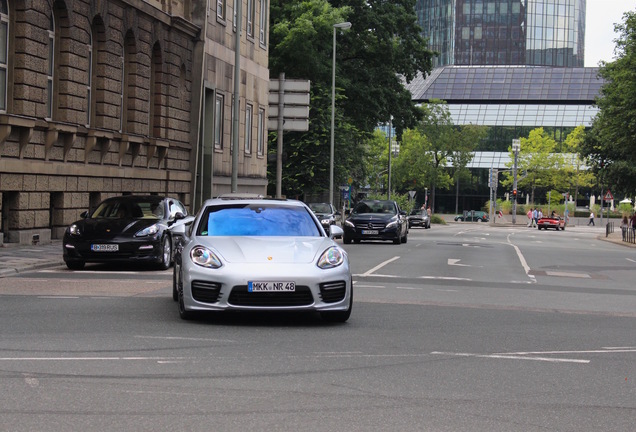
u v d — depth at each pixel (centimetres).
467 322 1232
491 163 12975
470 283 1942
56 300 1359
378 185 10069
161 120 3650
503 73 13362
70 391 706
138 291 1521
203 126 4141
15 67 2489
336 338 1032
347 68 5984
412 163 11288
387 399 706
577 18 14662
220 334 1037
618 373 858
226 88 4441
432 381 789
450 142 11331
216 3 4256
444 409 676
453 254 3167
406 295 1602
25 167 2495
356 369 837
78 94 2856
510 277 2184
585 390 768
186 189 3962
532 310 1432
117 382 745
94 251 1928
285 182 5381
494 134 12950
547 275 2325
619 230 9562
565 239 6022
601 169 6538
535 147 11769
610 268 2748
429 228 8344
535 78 13212
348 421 629
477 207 13225
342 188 6056
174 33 3738
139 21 3353
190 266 1123
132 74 3331
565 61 14525
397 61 6100
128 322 1124
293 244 1166
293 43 5250
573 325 1243
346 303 1142
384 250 3288
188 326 1097
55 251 2372
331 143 5250
